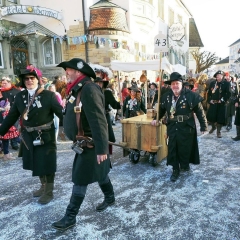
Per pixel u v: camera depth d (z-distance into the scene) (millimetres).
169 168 4355
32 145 3002
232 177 3867
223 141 6172
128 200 3180
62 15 11758
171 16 20422
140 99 6246
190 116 3762
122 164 4633
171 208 2959
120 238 2410
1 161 5023
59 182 3842
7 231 2572
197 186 3570
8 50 10672
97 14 11453
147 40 14852
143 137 4375
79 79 2434
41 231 2562
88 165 2447
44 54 12328
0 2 10570
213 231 2490
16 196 3396
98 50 11555
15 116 3123
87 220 2738
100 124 2289
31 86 3021
